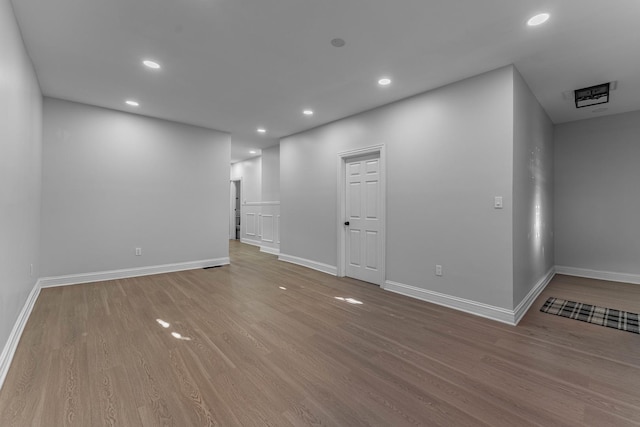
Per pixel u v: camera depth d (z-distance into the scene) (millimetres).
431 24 2232
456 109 3160
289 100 3781
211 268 5105
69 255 3920
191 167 4996
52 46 2562
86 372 1897
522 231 3027
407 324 2729
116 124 4258
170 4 2021
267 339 2402
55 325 2621
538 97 3615
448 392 1736
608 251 4430
